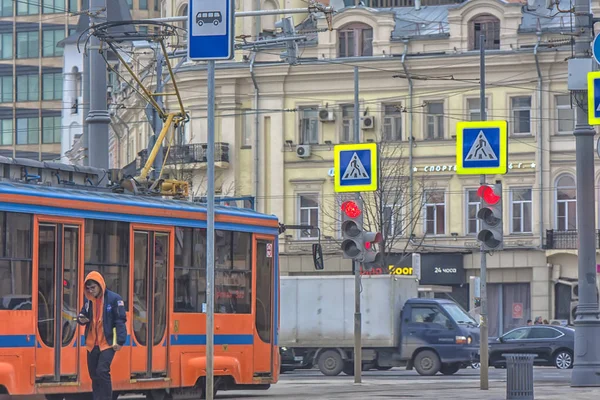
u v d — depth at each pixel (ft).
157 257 114.73
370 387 148.36
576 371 140.36
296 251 315.99
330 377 193.47
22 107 585.63
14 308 97.91
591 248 140.05
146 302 113.19
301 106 317.22
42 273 101.09
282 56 308.19
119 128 373.61
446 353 195.11
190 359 118.73
